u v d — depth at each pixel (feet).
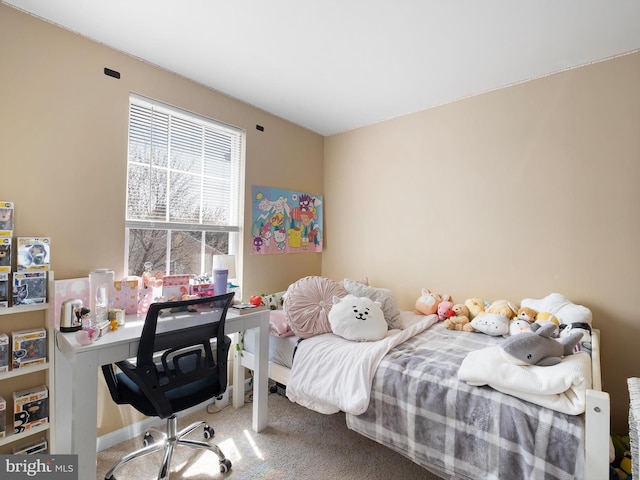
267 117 9.02
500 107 7.51
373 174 9.71
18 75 5.10
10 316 5.02
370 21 5.34
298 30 5.60
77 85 5.71
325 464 5.55
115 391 4.98
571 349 4.47
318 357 5.89
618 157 6.17
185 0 4.90
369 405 5.10
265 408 6.58
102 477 5.24
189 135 7.47
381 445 6.09
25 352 4.83
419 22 5.35
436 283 8.43
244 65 6.74
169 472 5.14
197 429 6.57
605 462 3.37
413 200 8.87
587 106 6.48
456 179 8.13
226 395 7.59
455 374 4.67
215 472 5.35
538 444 3.72
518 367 4.24
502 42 5.86
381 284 9.48
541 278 6.94
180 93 7.13
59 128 5.51
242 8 5.07
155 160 6.90
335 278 10.53
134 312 5.93
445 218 8.30
